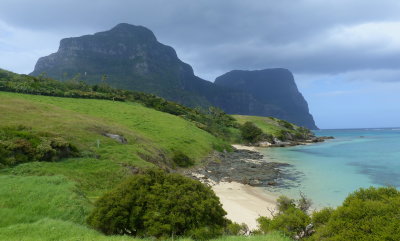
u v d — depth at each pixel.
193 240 13.51
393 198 11.85
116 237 13.74
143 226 14.91
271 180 42.81
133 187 16.39
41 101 66.19
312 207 28.47
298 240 14.27
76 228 15.27
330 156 74.25
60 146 30.17
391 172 48.97
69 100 76.19
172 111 113.00
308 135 150.75
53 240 13.05
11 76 92.12
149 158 39.50
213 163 57.41
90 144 36.34
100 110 72.06
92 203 20.95
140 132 59.12
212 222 15.89
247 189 37.06
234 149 86.69
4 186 20.27
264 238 13.85
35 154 27.61
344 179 43.22
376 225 10.66
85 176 27.17
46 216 17.42
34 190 20.12
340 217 11.91
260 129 119.44
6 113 39.31
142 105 106.19
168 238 13.82
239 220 24.75
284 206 20.12
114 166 30.88
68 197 19.73
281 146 107.38
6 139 28.08
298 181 42.03
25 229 14.55
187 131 73.75
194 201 15.64
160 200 15.48
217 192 34.94
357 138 163.12
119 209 15.20
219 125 120.62
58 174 25.31
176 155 50.44
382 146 102.75
